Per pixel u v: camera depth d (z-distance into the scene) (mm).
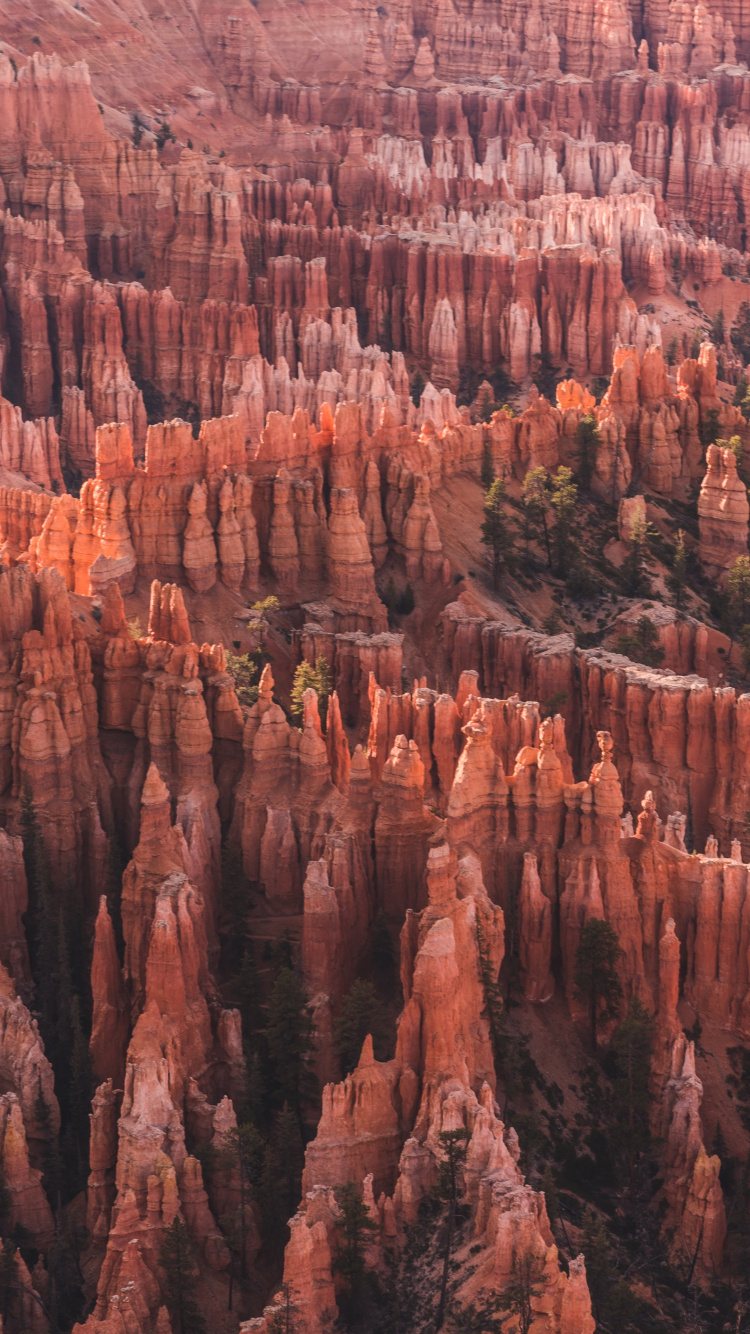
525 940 113938
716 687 161375
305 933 110938
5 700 123500
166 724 124750
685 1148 107500
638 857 115812
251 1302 97312
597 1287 98500
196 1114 101375
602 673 157125
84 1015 113688
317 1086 106562
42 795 122812
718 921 114875
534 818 115688
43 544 159375
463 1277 90562
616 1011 113062
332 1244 93875
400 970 110812
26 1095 105188
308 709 120625
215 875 120938
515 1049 111062
